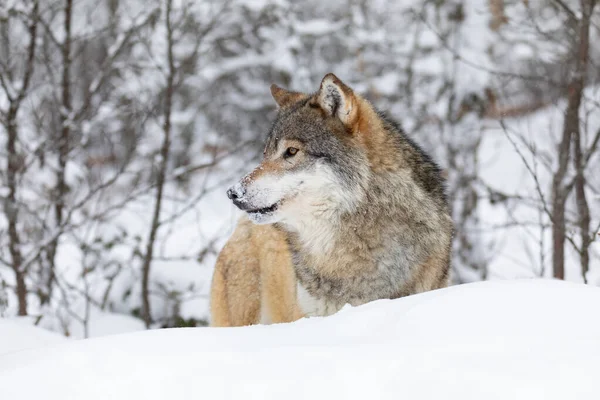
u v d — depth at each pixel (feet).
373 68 74.43
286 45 74.90
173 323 40.86
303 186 23.57
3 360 13.84
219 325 28.53
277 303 26.05
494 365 11.79
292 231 24.58
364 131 23.81
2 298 37.96
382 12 69.10
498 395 11.10
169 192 67.15
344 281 23.58
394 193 23.47
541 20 48.80
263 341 14.28
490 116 56.65
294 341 14.25
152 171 47.65
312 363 12.32
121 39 45.37
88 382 12.35
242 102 84.12
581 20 35.17
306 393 11.63
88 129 43.52
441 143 55.42
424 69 59.62
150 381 12.22
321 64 77.92
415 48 63.00
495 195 47.34
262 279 26.66
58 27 48.85
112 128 55.88
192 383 12.07
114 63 48.24
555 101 37.91
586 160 34.30
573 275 40.68
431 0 59.88
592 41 59.21
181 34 45.62
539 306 14.40
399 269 23.40
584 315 13.97
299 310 24.40
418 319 14.46
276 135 24.40
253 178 23.68
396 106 66.18
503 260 50.31
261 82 85.40
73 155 44.47
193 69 53.11
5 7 41.04
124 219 53.57
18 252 38.96
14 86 41.88
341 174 23.30
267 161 24.20
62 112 43.57
